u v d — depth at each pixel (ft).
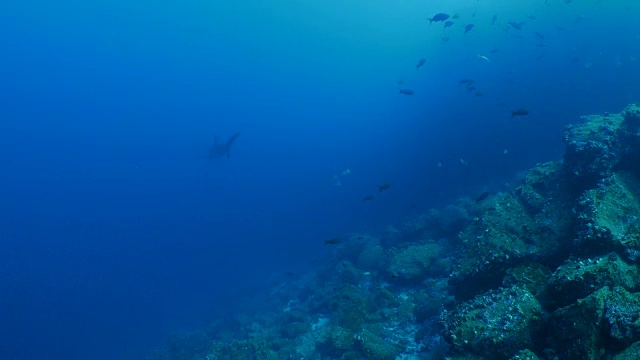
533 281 21.09
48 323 117.29
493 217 27.37
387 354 29.55
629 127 27.30
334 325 37.86
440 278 38.65
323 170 240.32
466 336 18.30
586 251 19.27
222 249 145.79
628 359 11.91
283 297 65.21
